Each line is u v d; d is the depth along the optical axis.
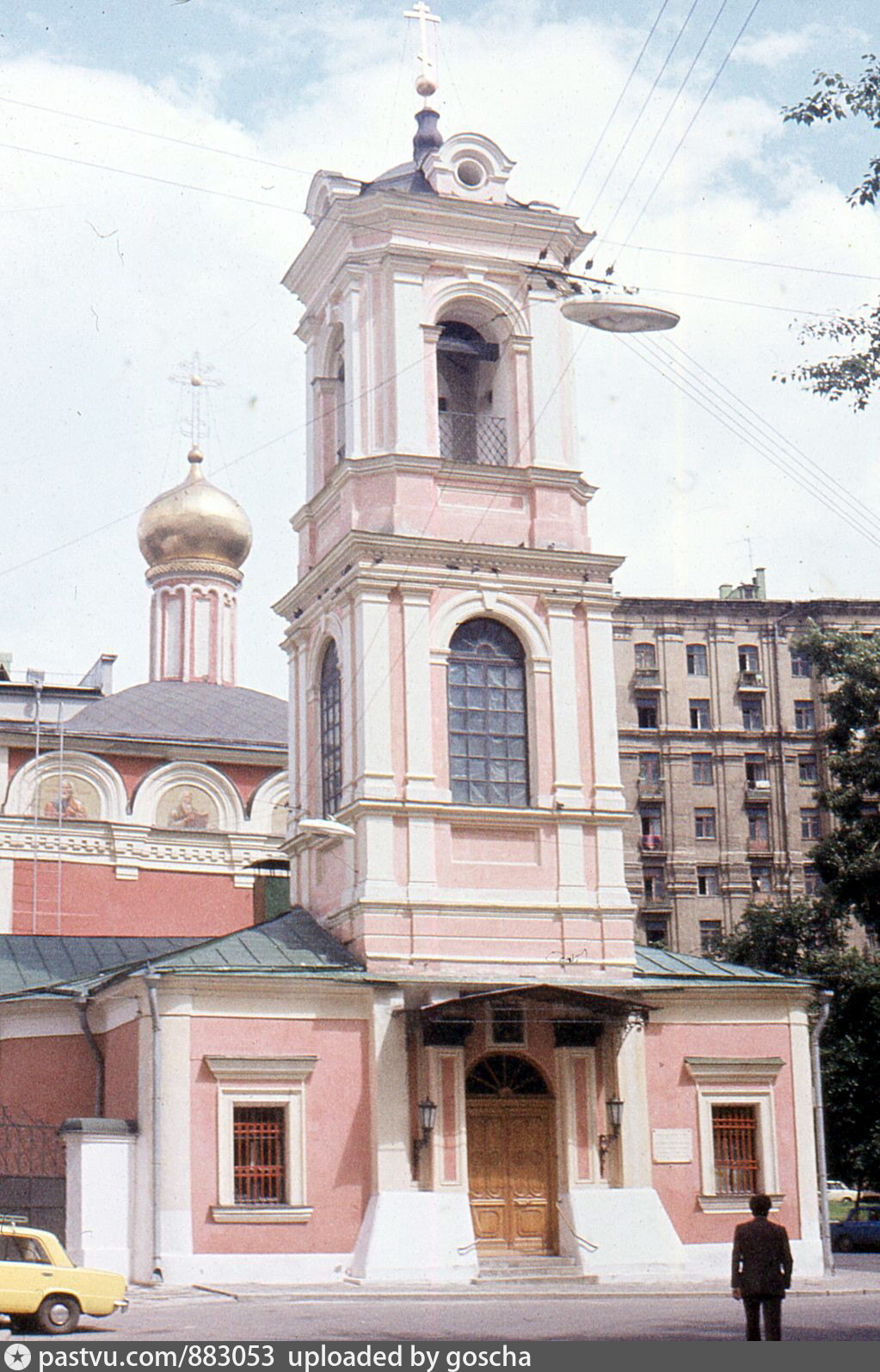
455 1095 30.77
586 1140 31.48
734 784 81.31
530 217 35.44
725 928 79.56
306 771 35.25
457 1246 29.83
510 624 34.00
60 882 44.84
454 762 33.09
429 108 37.78
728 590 87.44
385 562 33.12
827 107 20.84
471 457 35.75
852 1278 31.58
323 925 33.47
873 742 49.53
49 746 45.91
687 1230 31.73
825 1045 47.28
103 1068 32.50
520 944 32.41
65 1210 29.84
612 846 33.59
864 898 49.59
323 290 36.75
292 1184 29.72
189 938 40.91
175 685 52.72
